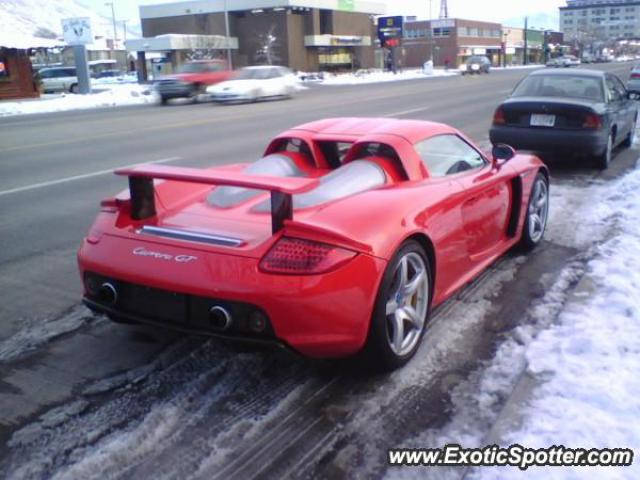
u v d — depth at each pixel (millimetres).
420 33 98938
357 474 2566
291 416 2975
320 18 74188
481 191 4180
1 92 31109
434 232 3520
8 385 3309
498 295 4395
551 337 3568
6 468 2631
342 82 46500
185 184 3854
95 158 11133
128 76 68875
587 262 4965
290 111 19812
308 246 2854
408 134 4039
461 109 19062
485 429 2836
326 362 3467
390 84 39531
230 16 71688
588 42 156375
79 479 2561
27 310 4320
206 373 3393
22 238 6090
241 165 4723
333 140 4227
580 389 2943
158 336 3867
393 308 3230
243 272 2850
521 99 9148
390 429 2863
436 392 3158
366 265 2928
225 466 2629
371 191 3494
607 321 3645
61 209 7258
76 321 4121
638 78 22953
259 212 3459
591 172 8930
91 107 27203
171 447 2756
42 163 10711
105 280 3219
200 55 64562
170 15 75812
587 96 9094
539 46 136500
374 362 3203
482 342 3678
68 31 33875
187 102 27594
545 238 5730
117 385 3291
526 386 3041
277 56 70375
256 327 2852
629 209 6457
